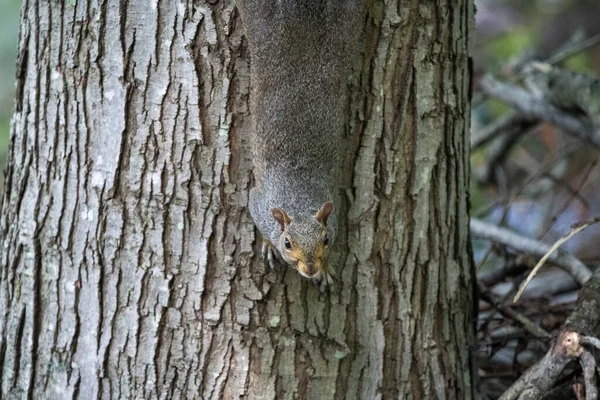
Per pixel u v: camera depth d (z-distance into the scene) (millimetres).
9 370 7898
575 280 9281
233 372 7176
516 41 15164
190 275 7152
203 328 7172
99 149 7281
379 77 7289
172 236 7152
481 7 16312
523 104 11781
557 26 16141
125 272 7266
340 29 7133
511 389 7613
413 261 7609
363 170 7352
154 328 7227
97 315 7379
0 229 8250
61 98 7441
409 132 7465
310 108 7172
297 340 7234
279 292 7180
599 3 16000
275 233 7035
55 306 7590
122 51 7117
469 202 8305
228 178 7090
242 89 7039
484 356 9688
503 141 12547
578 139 11258
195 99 7016
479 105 13539
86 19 7234
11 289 7930
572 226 7566
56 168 7531
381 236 7441
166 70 7035
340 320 7367
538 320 10336
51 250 7586
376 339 7500
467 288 8258
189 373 7219
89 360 7438
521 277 10156
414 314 7656
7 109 15086
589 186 14148
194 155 7062
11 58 14453
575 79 11156
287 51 7086
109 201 7258
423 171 7578
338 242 7355
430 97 7547
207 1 6934
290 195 7160
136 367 7289
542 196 13586
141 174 7152
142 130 7117
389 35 7277
